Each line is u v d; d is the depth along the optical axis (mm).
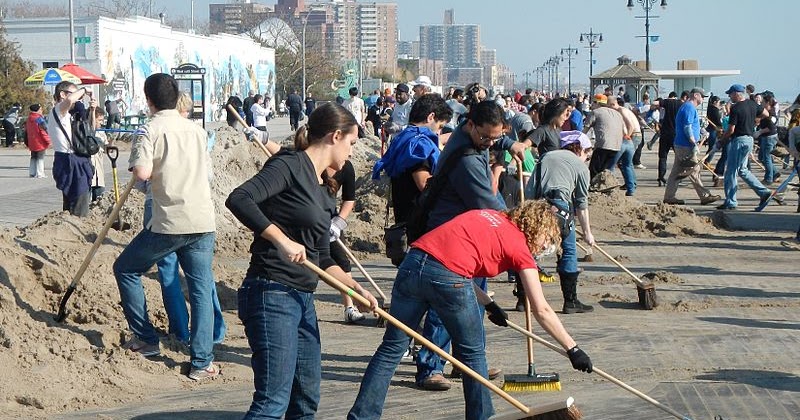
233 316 9453
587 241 9953
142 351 7617
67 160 13047
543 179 9422
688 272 12398
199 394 7113
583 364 5707
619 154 19609
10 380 6766
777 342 8812
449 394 7250
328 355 8281
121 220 12922
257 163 16859
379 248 13711
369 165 24203
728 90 18422
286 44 94625
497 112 6699
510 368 8000
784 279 11945
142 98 51531
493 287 11469
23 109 42688
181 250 7336
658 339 8914
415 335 5652
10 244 8594
